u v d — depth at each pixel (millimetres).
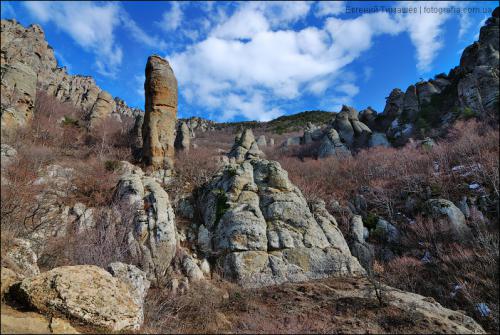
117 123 47094
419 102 58875
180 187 26156
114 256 15859
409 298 15352
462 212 28578
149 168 27422
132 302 9758
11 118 26828
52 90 53094
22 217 16594
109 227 17656
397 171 39000
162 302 13414
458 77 55812
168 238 17906
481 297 20000
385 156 43344
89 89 61406
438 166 37562
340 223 29500
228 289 16594
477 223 26359
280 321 12461
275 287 17078
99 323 8281
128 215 18422
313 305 14281
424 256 25375
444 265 23516
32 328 7078
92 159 28016
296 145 60812
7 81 28719
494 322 18016
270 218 21500
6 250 9906
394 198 34000
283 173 24359
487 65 49500
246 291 16281
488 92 46188
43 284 8367
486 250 22797
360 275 19453
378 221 29625
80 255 15039
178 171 28641
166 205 19672
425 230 27203
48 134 32281
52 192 20297
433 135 47719
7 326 6828
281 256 19344
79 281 8828
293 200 22516
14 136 25641
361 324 12062
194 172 29047
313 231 21250
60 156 28016
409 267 24172
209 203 23047
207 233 21016
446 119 49844
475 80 48125
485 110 45344
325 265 19531
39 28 58125
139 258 16781
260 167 25234
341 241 22328
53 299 8094
